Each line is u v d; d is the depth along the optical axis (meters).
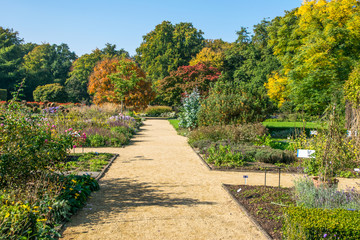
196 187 6.82
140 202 5.68
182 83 45.66
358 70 11.05
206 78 43.00
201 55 54.06
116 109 26.86
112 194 6.16
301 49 19.89
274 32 27.00
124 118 21.36
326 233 3.49
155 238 4.16
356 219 3.71
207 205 5.55
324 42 18.31
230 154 9.54
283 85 28.38
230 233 4.36
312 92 18.98
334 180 5.82
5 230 3.38
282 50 25.31
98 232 4.31
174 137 17.14
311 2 21.53
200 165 9.34
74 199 5.09
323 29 20.72
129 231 4.38
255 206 5.41
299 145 10.05
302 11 21.67
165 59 57.69
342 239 3.48
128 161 9.85
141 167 8.95
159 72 58.28
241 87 18.27
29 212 3.75
